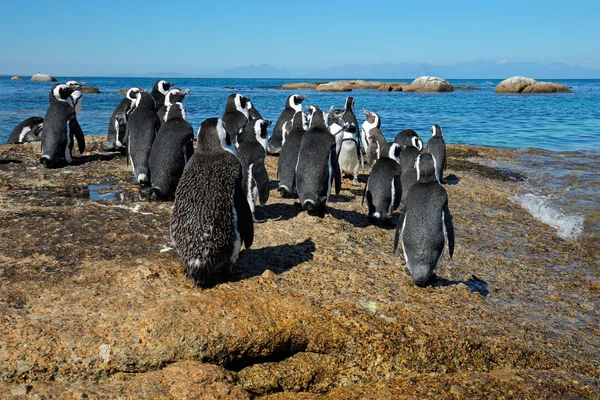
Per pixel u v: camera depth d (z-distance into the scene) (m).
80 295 4.79
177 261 5.64
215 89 89.88
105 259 5.65
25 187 8.97
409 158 10.40
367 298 5.43
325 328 4.77
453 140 21.91
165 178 7.83
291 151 8.34
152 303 4.73
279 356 4.73
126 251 5.90
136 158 8.98
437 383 4.54
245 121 10.09
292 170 8.29
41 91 63.06
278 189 8.80
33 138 14.69
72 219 6.95
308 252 6.45
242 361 4.57
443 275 6.75
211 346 4.39
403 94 66.44
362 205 8.95
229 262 5.10
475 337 5.09
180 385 4.02
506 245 8.34
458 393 4.38
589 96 61.31
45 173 10.10
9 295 4.70
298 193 7.74
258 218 7.66
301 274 5.76
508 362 5.00
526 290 6.67
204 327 4.46
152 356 4.23
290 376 4.58
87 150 12.76
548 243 8.59
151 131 8.97
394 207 8.36
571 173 14.10
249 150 7.52
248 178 7.35
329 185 7.71
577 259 7.97
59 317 4.42
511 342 5.17
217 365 4.37
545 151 18.09
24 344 4.08
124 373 4.18
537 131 24.95
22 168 10.51
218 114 31.78
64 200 8.11
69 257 5.64
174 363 4.27
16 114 28.56
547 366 5.02
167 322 4.44
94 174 10.13
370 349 4.75
